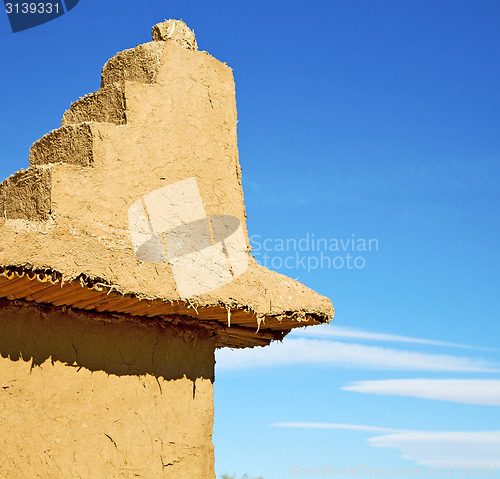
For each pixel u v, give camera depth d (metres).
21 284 6.19
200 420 7.64
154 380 7.39
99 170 6.86
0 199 7.02
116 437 6.99
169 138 7.50
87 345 7.03
